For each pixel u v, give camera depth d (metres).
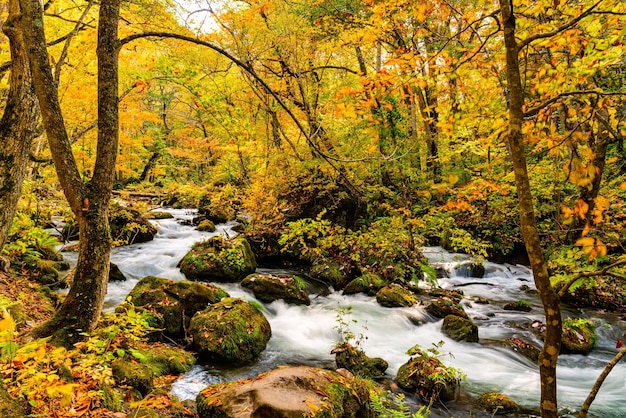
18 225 7.74
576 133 2.73
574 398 5.33
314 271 10.82
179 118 26.16
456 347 6.86
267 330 6.68
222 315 6.27
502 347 6.76
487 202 11.68
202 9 5.11
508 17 2.06
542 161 9.10
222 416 3.54
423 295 9.77
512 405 4.93
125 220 12.91
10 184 4.83
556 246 9.08
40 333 4.06
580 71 3.15
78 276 4.29
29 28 3.98
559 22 3.66
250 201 11.89
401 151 10.20
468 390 5.45
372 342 6.97
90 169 12.43
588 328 7.35
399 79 4.07
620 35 2.90
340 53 11.62
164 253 11.77
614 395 5.36
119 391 3.89
